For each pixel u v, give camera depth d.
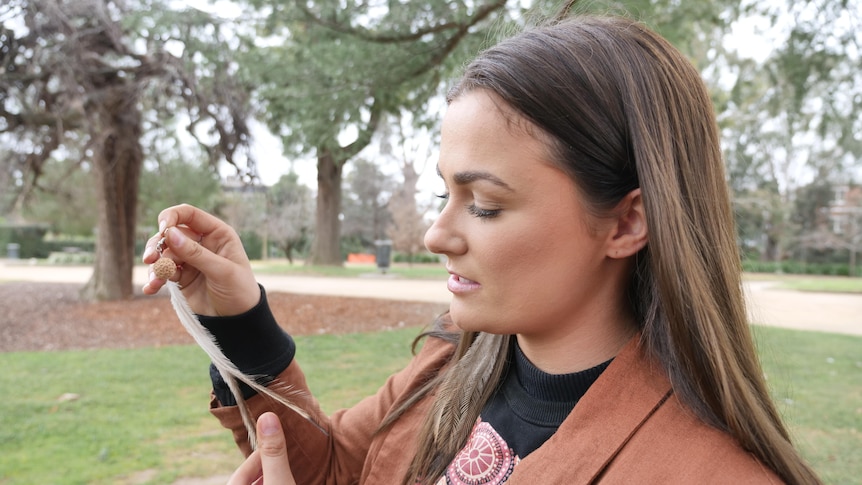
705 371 0.73
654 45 0.83
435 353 1.26
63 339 9.23
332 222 25.20
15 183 14.98
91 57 11.10
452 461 0.99
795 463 0.71
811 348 8.59
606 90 0.77
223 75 10.01
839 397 5.72
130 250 14.09
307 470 1.20
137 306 12.70
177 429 4.79
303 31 8.39
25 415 5.10
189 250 1.03
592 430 0.77
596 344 0.85
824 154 34.53
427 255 36.31
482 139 0.76
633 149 0.77
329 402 5.51
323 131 7.51
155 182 19.45
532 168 0.75
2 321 10.72
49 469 3.93
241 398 1.05
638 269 0.84
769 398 0.80
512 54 0.79
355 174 41.50
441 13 7.10
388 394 1.28
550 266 0.77
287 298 13.87
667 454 0.72
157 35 8.84
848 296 18.14
